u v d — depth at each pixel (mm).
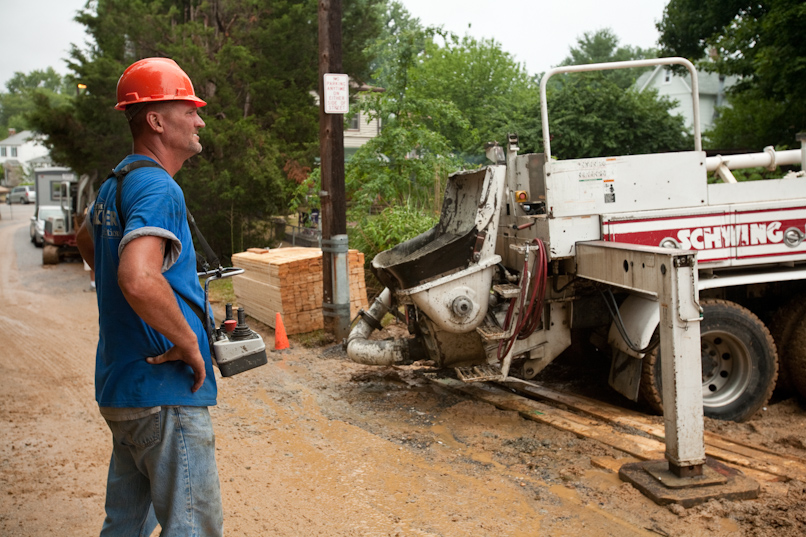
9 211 53062
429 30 12305
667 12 24250
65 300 13062
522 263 5637
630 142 23781
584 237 5227
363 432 5137
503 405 5672
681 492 3803
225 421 5461
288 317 8648
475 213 5844
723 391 5480
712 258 5277
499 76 31000
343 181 8281
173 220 2291
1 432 5266
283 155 16688
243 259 9992
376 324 6469
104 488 4195
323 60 7996
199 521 2359
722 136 23109
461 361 5754
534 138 23109
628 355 5387
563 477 4195
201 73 16375
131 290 2055
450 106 12516
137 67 2457
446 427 5219
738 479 3949
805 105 17562
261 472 4379
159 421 2299
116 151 17531
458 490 4059
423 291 5285
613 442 4684
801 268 5586
